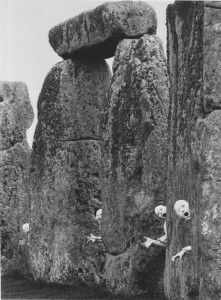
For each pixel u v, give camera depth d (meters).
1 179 21.94
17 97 22.14
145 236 16.12
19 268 21.48
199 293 12.48
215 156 12.24
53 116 19.52
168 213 14.04
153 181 16.08
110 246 16.97
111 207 16.95
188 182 13.21
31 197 20.08
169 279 13.91
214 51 12.42
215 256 12.15
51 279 19.33
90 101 19.16
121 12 17.52
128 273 16.38
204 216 12.25
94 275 18.61
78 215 18.92
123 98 16.81
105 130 17.22
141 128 16.33
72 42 18.86
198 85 12.95
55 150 19.42
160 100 16.23
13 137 22.06
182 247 13.43
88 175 19.00
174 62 13.84
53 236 19.36
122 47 17.14
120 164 16.72
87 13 18.38
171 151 13.93
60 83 19.41
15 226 21.86
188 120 13.23
